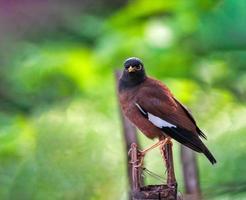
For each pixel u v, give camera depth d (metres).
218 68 6.64
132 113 5.97
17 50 7.32
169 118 5.94
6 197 6.40
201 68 6.65
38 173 6.39
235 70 6.66
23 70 6.81
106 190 6.34
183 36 6.68
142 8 6.77
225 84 6.64
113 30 6.75
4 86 6.97
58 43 7.21
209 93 6.55
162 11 6.78
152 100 5.96
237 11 6.62
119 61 6.68
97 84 6.68
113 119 6.47
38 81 6.80
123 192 6.34
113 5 7.94
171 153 5.74
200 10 6.68
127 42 6.68
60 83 6.80
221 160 6.30
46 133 6.42
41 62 6.78
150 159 6.32
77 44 7.16
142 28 6.72
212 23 6.66
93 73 6.71
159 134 5.96
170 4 6.76
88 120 6.45
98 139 6.40
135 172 5.73
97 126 6.43
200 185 6.08
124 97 5.98
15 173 6.41
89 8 7.93
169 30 6.68
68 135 6.41
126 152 5.98
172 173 5.73
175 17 6.70
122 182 6.35
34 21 7.89
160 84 5.99
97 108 6.53
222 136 6.38
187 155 5.94
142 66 5.98
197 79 6.64
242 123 6.42
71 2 7.96
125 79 5.98
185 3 6.69
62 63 6.75
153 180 6.29
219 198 6.11
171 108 5.95
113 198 6.34
